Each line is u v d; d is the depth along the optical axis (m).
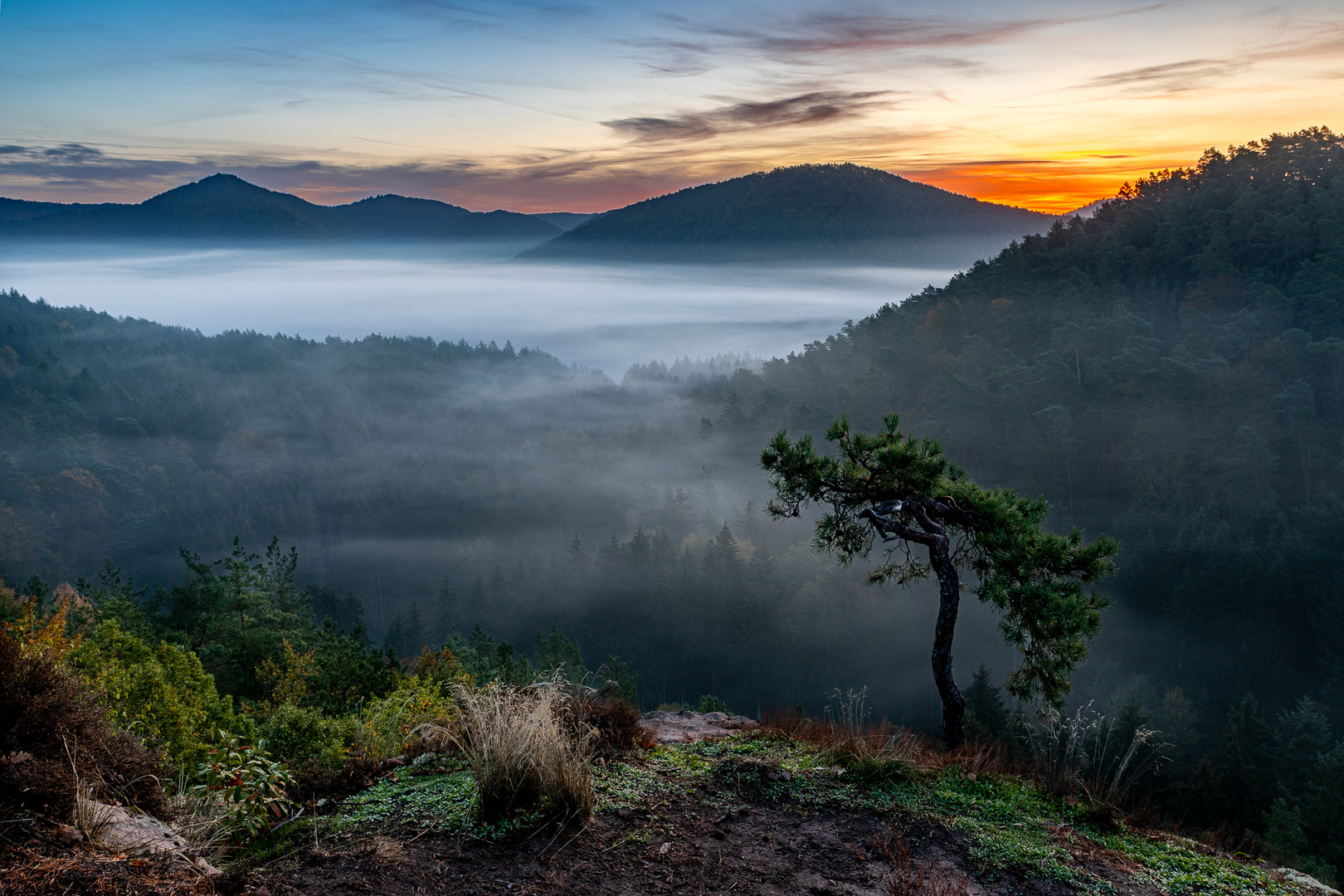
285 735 5.39
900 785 5.11
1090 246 187.75
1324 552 81.44
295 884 3.08
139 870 2.59
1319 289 131.88
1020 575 6.70
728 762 5.22
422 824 3.75
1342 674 70.25
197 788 3.78
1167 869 4.32
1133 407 116.88
